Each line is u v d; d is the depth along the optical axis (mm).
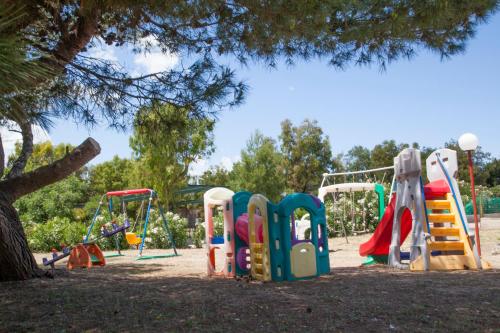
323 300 4809
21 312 4359
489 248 11242
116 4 5172
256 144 34219
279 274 6449
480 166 68938
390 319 3998
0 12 3154
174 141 7871
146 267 9352
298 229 13422
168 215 17125
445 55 6855
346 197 18906
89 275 7465
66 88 7145
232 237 7273
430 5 5371
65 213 27312
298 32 5848
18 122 3154
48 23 5965
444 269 7422
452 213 7859
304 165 51406
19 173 7066
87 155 6742
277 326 3791
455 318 4000
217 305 4586
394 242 8125
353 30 5938
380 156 62781
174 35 6887
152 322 3945
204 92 6715
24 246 6445
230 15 5965
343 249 13148
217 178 41688
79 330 3736
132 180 25156
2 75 2809
